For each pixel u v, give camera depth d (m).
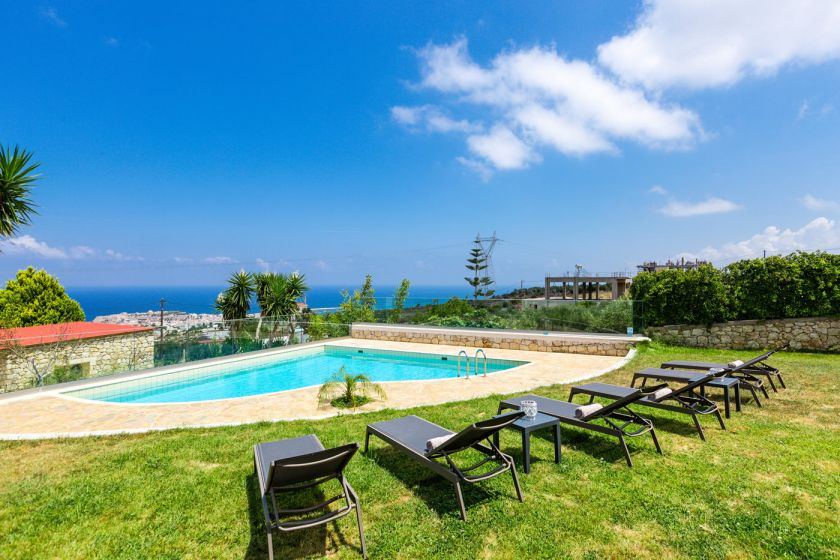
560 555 2.95
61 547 3.12
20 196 11.71
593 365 11.30
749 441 5.10
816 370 9.19
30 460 4.96
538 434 5.46
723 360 10.98
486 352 14.49
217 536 3.24
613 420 5.95
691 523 3.33
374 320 20.36
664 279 14.45
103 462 4.78
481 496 3.81
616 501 3.69
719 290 13.52
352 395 7.79
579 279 41.50
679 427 5.68
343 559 2.95
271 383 12.23
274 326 15.87
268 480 2.88
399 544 3.10
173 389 11.50
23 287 24.11
